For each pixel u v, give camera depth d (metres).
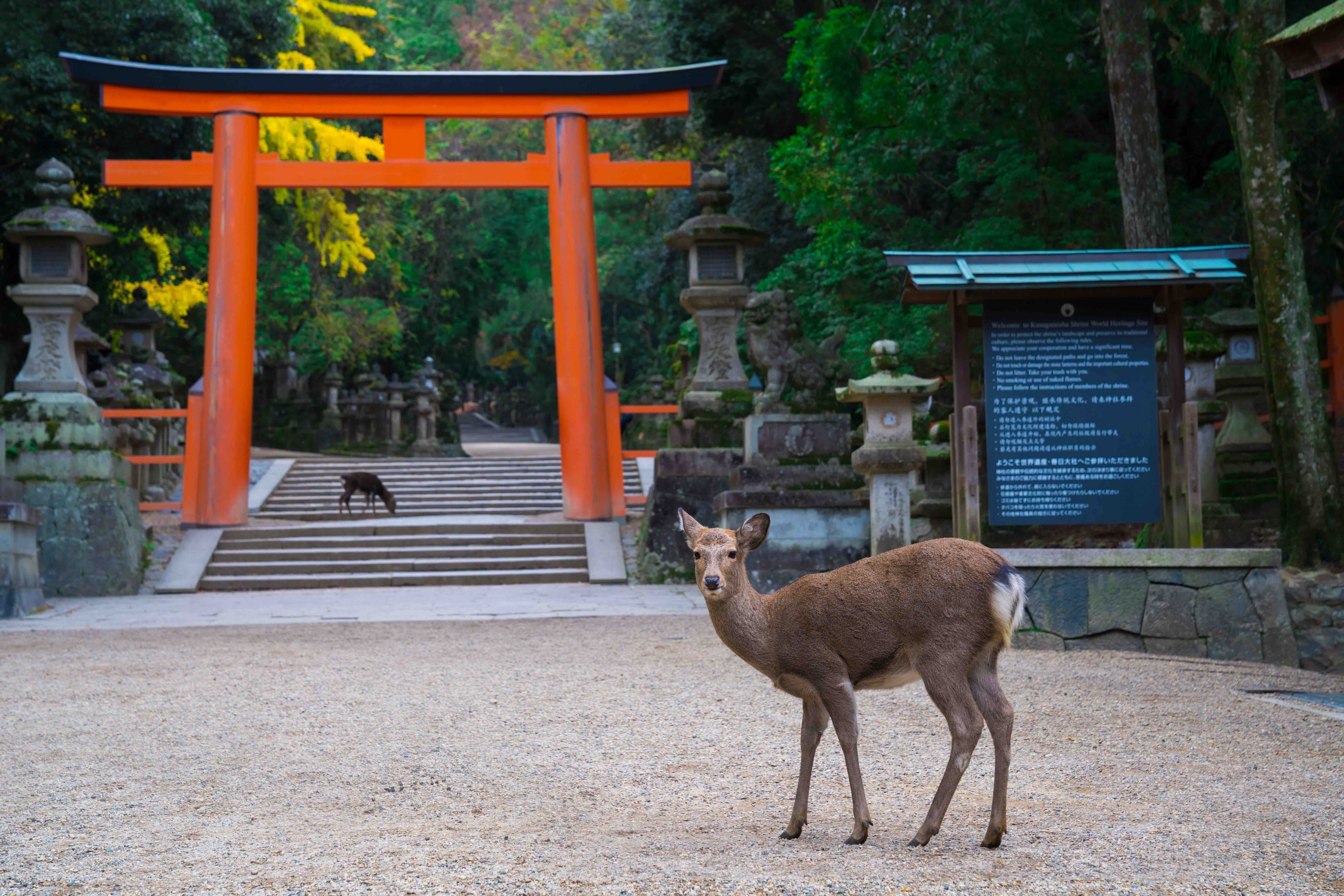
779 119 29.78
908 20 17.72
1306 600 10.46
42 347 17.36
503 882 3.94
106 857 4.36
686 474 18.03
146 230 26.02
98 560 16.64
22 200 21.48
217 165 19.81
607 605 14.72
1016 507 10.48
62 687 8.67
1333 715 7.11
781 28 29.30
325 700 8.03
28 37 20.17
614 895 3.77
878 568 4.40
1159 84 21.45
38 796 5.38
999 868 4.04
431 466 26.31
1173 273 10.37
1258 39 11.34
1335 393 19.50
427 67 53.59
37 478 16.73
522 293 60.03
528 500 23.36
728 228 19.75
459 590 16.66
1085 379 10.54
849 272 22.12
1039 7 17.14
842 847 4.36
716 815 4.94
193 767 5.99
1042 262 10.61
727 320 19.94
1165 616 10.05
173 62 21.61
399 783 5.60
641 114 20.83
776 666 4.45
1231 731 6.66
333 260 35.62
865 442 13.75
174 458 19.72
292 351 44.03
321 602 15.45
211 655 10.48
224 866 4.21
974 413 10.51
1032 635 10.12
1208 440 14.27
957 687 4.18
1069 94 19.00
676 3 29.17
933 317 20.56
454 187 20.58
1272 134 11.43
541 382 71.69
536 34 57.66
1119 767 5.78
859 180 21.62
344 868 4.14
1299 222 11.52
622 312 63.53
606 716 7.32
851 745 4.34
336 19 37.06
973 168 20.41
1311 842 4.35
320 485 24.95
